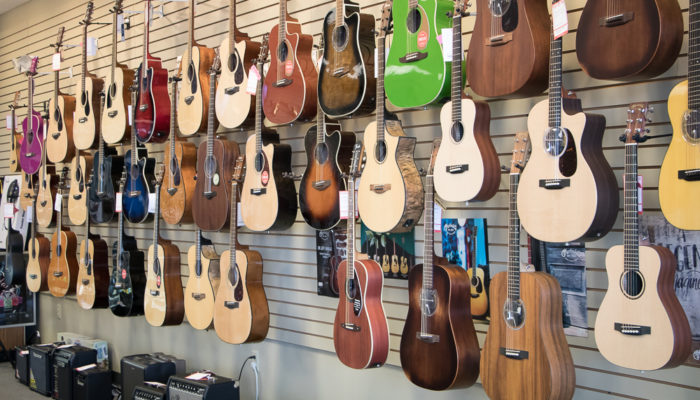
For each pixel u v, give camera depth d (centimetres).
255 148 390
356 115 336
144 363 467
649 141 264
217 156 414
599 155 243
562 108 245
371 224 314
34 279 610
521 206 254
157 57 525
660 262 222
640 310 225
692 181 214
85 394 506
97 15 605
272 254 433
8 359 681
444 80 285
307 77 360
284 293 424
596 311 276
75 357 530
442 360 279
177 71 473
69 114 577
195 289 439
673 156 219
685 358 226
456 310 280
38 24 694
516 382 254
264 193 381
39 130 618
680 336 221
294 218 383
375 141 315
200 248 436
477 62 273
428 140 342
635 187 229
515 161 263
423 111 343
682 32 230
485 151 273
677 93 219
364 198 318
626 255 229
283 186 377
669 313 220
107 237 593
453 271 282
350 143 346
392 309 355
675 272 236
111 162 519
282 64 370
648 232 263
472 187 272
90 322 618
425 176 321
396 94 304
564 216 242
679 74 257
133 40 561
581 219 237
